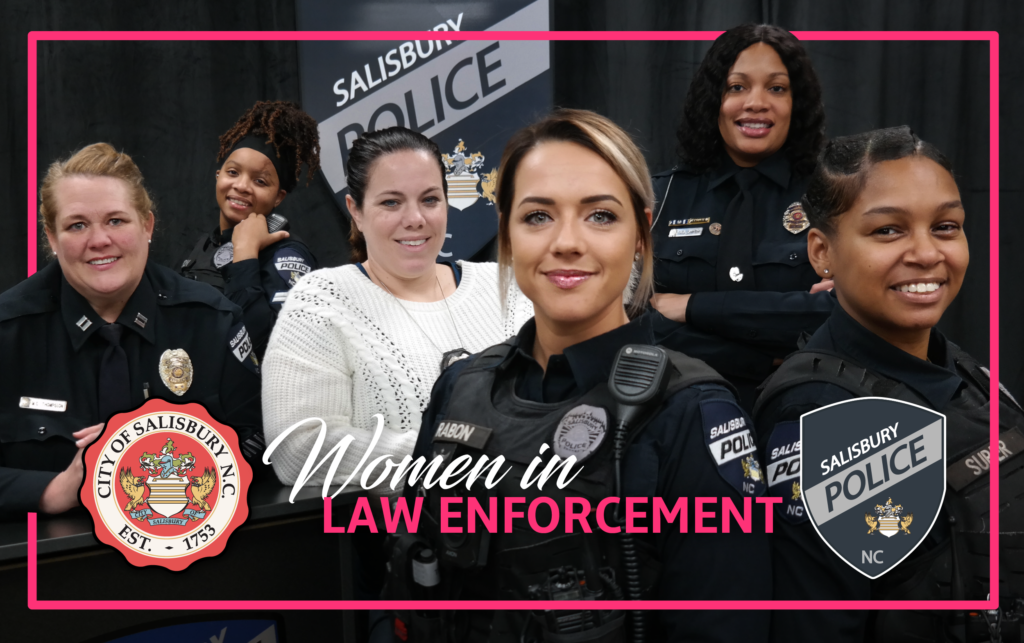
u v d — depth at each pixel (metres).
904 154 1.07
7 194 3.03
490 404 1.04
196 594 1.33
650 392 0.90
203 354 1.72
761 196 2.02
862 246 1.08
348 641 1.42
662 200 2.13
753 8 2.99
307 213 3.12
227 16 3.06
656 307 1.97
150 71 3.04
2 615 1.20
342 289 1.70
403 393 1.62
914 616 1.01
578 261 0.92
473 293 1.81
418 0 3.03
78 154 1.57
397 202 1.68
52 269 1.67
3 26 2.99
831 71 3.05
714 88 2.03
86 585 1.26
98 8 3.01
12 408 1.57
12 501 1.35
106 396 1.61
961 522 1.03
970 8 3.03
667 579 0.90
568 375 1.03
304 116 2.72
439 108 3.07
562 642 0.87
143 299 1.68
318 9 3.04
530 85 3.04
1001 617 1.01
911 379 1.09
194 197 3.08
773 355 1.89
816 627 0.98
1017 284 3.11
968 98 3.06
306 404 1.57
